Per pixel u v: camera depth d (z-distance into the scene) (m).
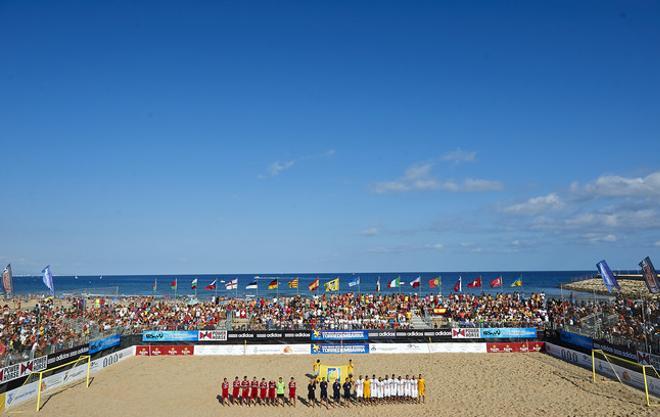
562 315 39.41
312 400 24.17
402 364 32.62
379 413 22.36
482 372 30.17
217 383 28.17
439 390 26.31
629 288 52.22
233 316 44.59
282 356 35.50
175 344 36.50
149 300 54.91
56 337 29.22
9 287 27.59
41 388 25.44
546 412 22.06
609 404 22.89
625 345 27.30
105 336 33.69
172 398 25.03
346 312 44.00
